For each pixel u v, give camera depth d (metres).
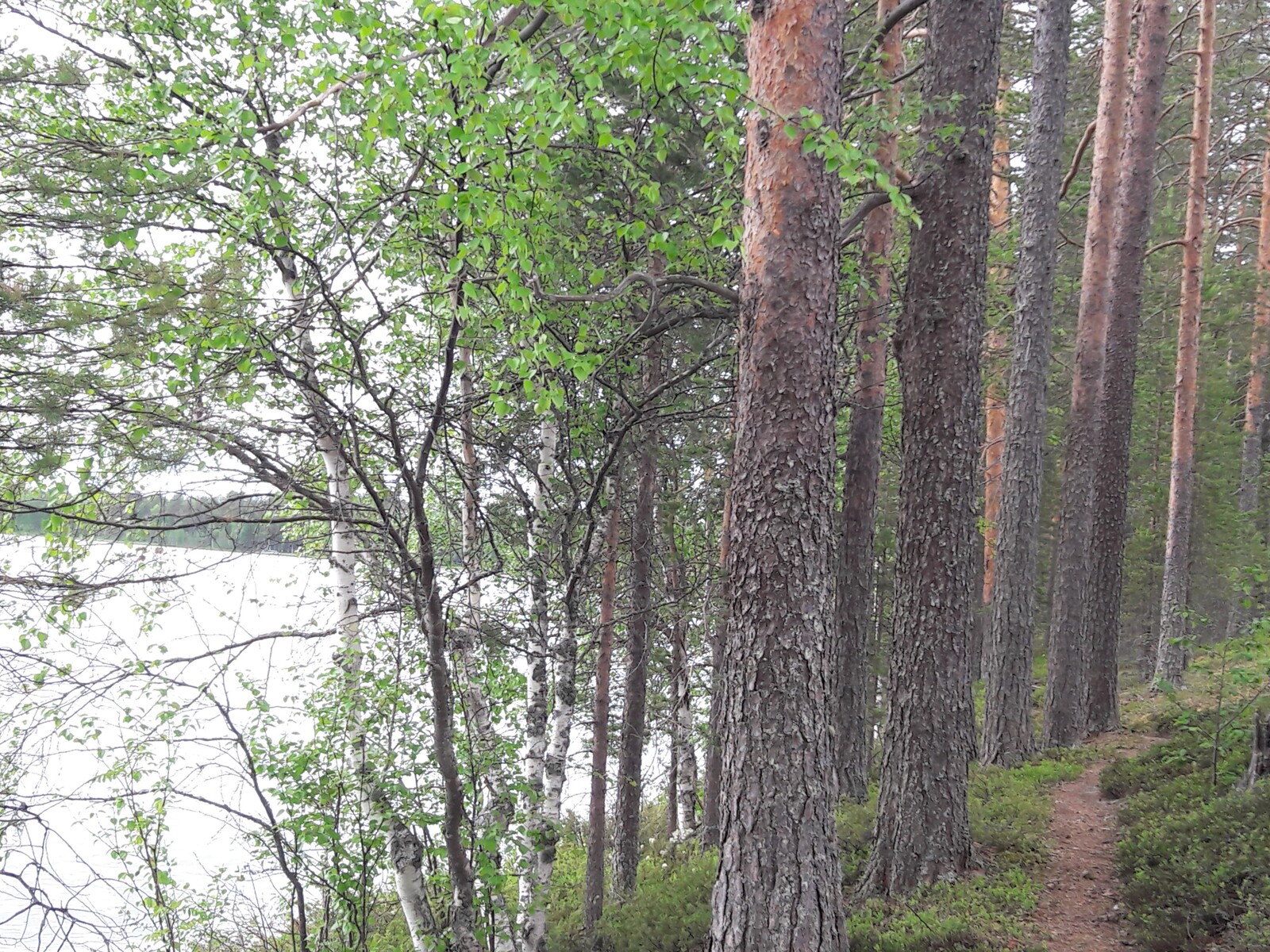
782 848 4.95
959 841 6.93
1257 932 4.98
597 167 6.49
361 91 5.00
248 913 7.19
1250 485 20.59
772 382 5.09
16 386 4.79
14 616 5.23
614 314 7.41
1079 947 5.74
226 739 5.89
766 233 5.10
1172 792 7.74
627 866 10.59
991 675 11.05
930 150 7.00
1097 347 11.89
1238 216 23.59
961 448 7.03
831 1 4.99
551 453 8.00
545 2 4.11
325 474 6.63
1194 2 15.04
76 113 5.73
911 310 7.26
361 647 6.78
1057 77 10.90
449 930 6.34
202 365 5.45
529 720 7.37
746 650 5.14
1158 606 21.30
